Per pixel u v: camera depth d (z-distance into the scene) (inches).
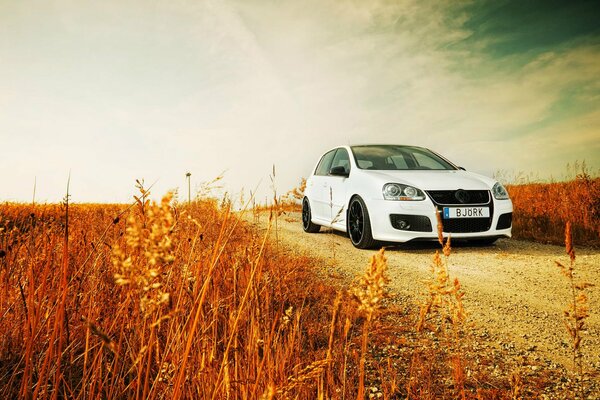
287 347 68.6
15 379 61.7
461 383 66.3
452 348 89.6
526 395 70.5
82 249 84.5
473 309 116.6
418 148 273.0
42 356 63.5
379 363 79.9
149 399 52.4
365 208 209.8
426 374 76.2
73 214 155.9
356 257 189.3
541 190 363.9
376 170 228.5
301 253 177.0
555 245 226.5
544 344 92.7
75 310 68.0
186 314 60.7
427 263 179.0
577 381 75.4
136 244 21.3
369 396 69.3
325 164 289.6
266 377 54.7
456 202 197.9
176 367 51.4
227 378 47.3
